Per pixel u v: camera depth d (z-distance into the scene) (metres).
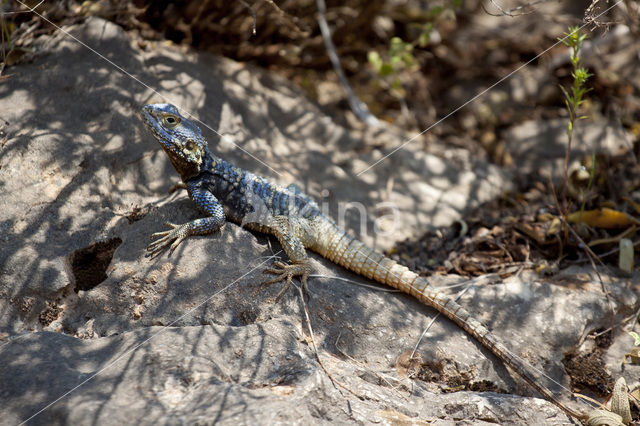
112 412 1.58
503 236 1.77
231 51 1.88
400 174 1.83
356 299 1.67
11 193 1.68
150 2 1.84
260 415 1.58
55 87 1.75
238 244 1.67
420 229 1.77
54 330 1.64
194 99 1.79
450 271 1.74
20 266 1.65
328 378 1.61
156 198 1.71
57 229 1.67
